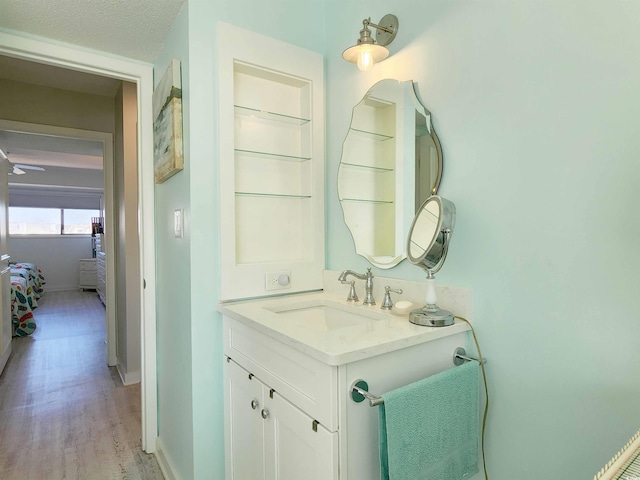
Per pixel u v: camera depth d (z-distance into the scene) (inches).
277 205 68.9
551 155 39.1
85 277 300.5
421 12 52.9
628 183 33.8
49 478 71.1
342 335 40.9
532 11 40.5
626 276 34.1
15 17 60.7
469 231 47.1
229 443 58.0
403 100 55.3
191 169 57.7
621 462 23.2
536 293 40.6
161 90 69.3
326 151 70.9
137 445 82.4
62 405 100.8
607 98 35.0
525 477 42.0
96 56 72.1
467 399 42.6
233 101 60.6
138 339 115.6
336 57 68.7
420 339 41.4
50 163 237.9
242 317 50.9
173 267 67.1
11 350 144.5
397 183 56.4
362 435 37.3
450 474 40.7
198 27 58.1
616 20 34.4
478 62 45.8
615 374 34.9
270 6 65.0
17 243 287.3
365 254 62.0
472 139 46.6
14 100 115.3
